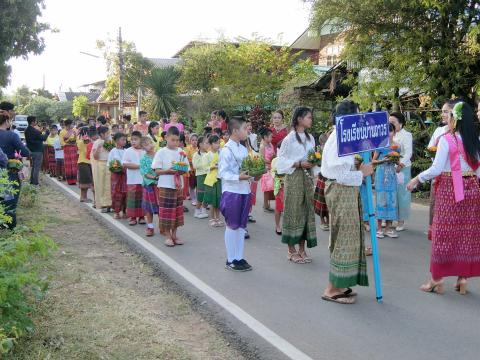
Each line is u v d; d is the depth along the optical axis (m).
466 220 5.30
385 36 12.05
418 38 11.34
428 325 4.75
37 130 12.89
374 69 12.59
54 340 4.16
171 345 4.26
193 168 10.58
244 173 6.18
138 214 9.05
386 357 4.13
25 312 4.09
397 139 8.17
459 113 5.18
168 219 7.50
